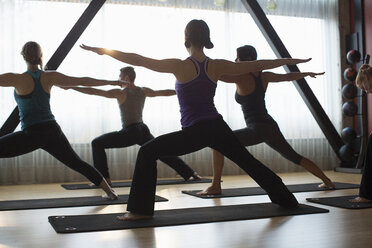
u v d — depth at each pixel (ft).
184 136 8.72
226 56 21.56
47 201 11.98
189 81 8.74
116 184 16.75
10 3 18.57
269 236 7.36
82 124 19.29
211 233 7.63
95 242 7.00
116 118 19.75
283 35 22.79
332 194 12.95
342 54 24.22
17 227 8.42
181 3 20.98
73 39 16.72
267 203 11.01
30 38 18.80
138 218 8.82
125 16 20.20
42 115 10.52
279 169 22.09
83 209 10.61
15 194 14.16
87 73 19.43
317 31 23.49
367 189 10.64
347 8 24.45
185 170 17.71
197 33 8.91
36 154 18.56
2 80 9.93
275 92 22.25
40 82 10.43
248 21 22.06
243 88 12.41
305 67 23.16
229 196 12.62
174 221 8.59
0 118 18.17
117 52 8.32
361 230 7.75
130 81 15.67
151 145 8.73
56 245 6.84
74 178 19.02
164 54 20.67
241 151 9.29
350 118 23.94
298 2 23.09
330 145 22.93
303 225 8.23
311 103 21.39
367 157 10.62
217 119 8.88
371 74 10.27
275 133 12.69
